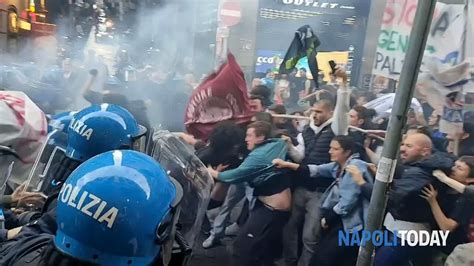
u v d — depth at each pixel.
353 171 2.64
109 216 0.85
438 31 2.60
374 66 2.76
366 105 2.79
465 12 2.55
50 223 1.26
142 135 1.81
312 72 2.94
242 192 2.92
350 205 2.64
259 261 2.84
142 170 0.92
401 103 1.65
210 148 2.84
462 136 2.63
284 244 2.83
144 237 0.88
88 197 0.86
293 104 3.00
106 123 1.61
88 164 0.93
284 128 2.90
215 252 2.88
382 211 1.76
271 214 2.82
